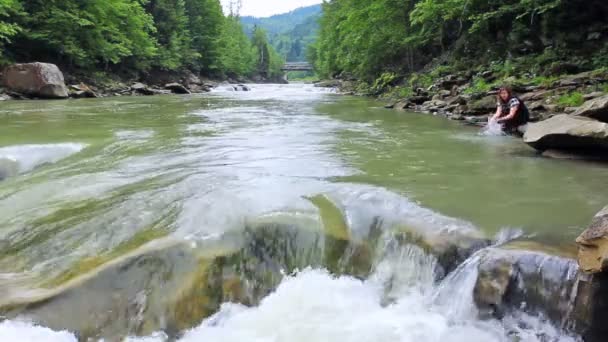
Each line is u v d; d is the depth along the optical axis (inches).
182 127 412.5
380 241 161.5
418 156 278.4
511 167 246.2
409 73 932.6
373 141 336.5
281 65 3875.5
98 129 384.5
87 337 128.5
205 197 188.9
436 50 919.0
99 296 136.1
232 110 605.9
